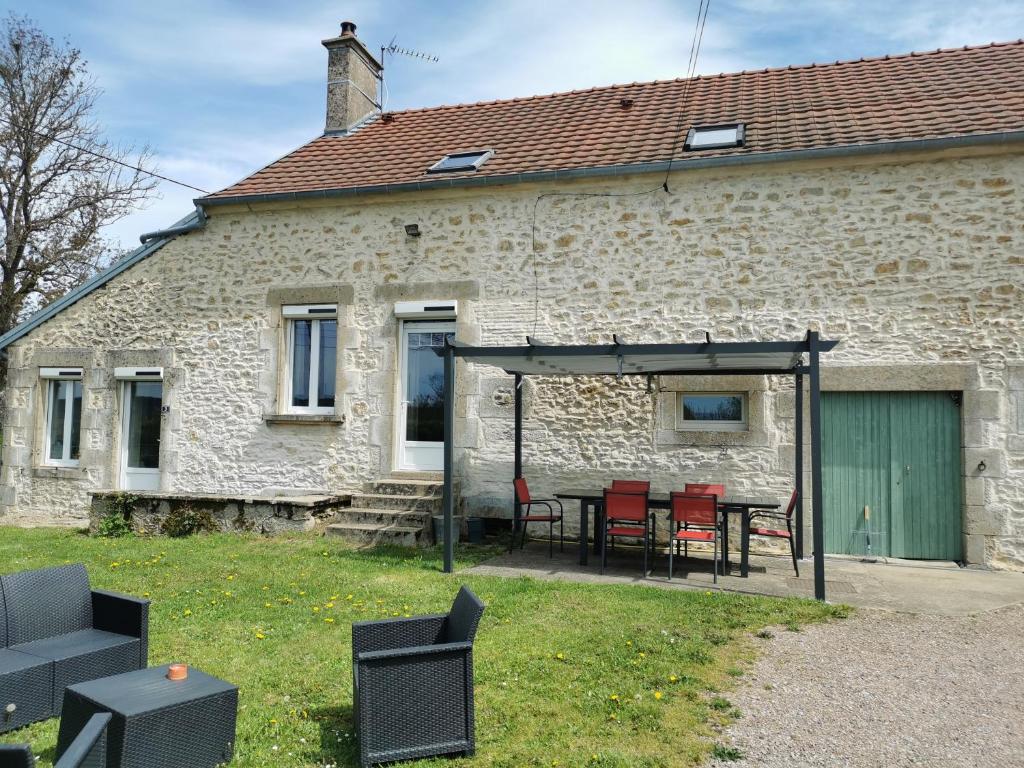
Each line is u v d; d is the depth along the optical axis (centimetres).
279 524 812
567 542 812
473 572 632
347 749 298
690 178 791
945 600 549
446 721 294
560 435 824
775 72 1020
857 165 745
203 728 277
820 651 422
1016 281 700
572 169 809
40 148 1670
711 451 779
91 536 837
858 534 745
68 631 360
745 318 769
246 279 938
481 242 856
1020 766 289
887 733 317
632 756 294
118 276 992
